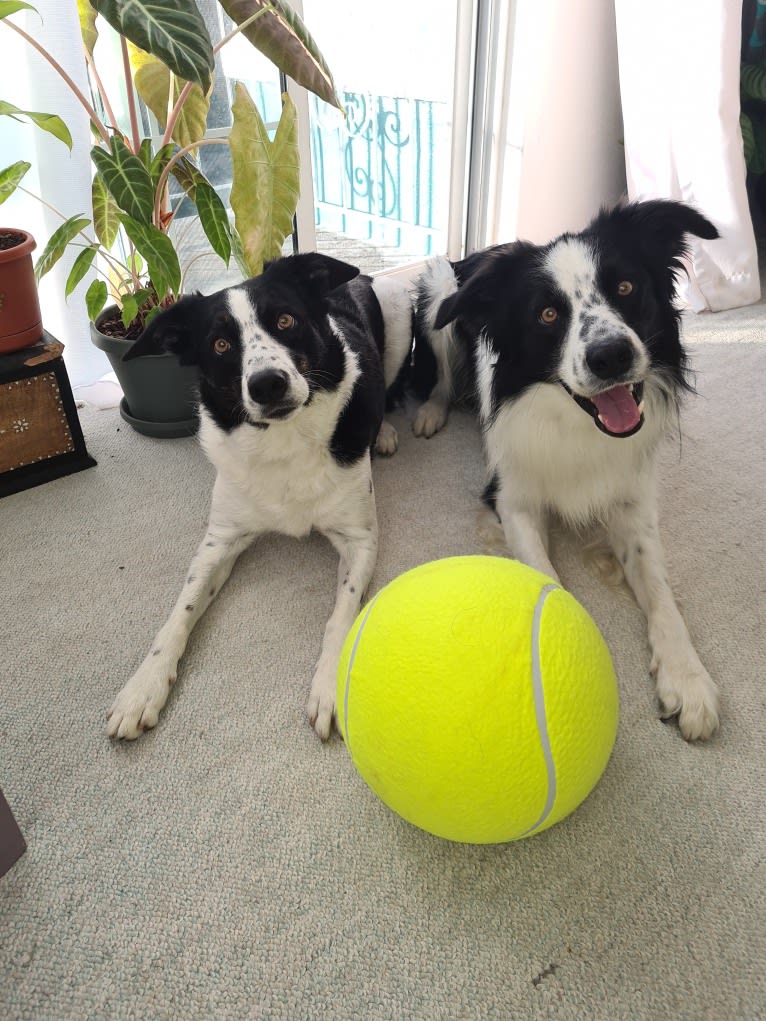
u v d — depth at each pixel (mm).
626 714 1409
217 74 2664
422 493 2102
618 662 1525
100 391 2590
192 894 1144
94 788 1308
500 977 1033
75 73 2092
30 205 2293
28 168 1936
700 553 1810
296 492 1706
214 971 1050
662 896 1125
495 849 1192
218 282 3016
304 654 1579
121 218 1931
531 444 1764
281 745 1376
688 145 2912
